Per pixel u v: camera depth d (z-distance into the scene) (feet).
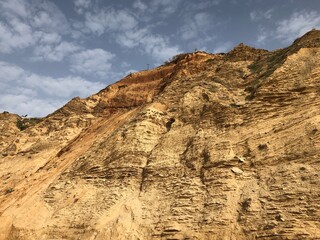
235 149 69.10
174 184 69.05
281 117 69.97
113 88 147.95
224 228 57.77
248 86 84.28
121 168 76.89
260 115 72.49
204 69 109.09
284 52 88.79
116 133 89.30
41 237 71.05
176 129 82.02
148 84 138.41
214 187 64.44
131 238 62.90
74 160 99.25
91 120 132.98
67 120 134.72
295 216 53.36
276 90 74.33
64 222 71.41
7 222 78.84
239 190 62.39
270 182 60.18
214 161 68.03
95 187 76.95
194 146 73.87
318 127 62.80
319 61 75.56
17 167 117.91
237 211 59.21
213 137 73.46
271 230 53.42
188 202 64.28
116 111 134.72
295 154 61.72
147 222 64.75
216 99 83.10
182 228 61.00
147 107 91.91
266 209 56.44
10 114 184.65
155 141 81.82
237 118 74.49
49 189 84.33
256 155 65.98
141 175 75.36
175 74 119.24
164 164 73.87
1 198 95.55
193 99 86.79
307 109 68.08
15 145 131.75
